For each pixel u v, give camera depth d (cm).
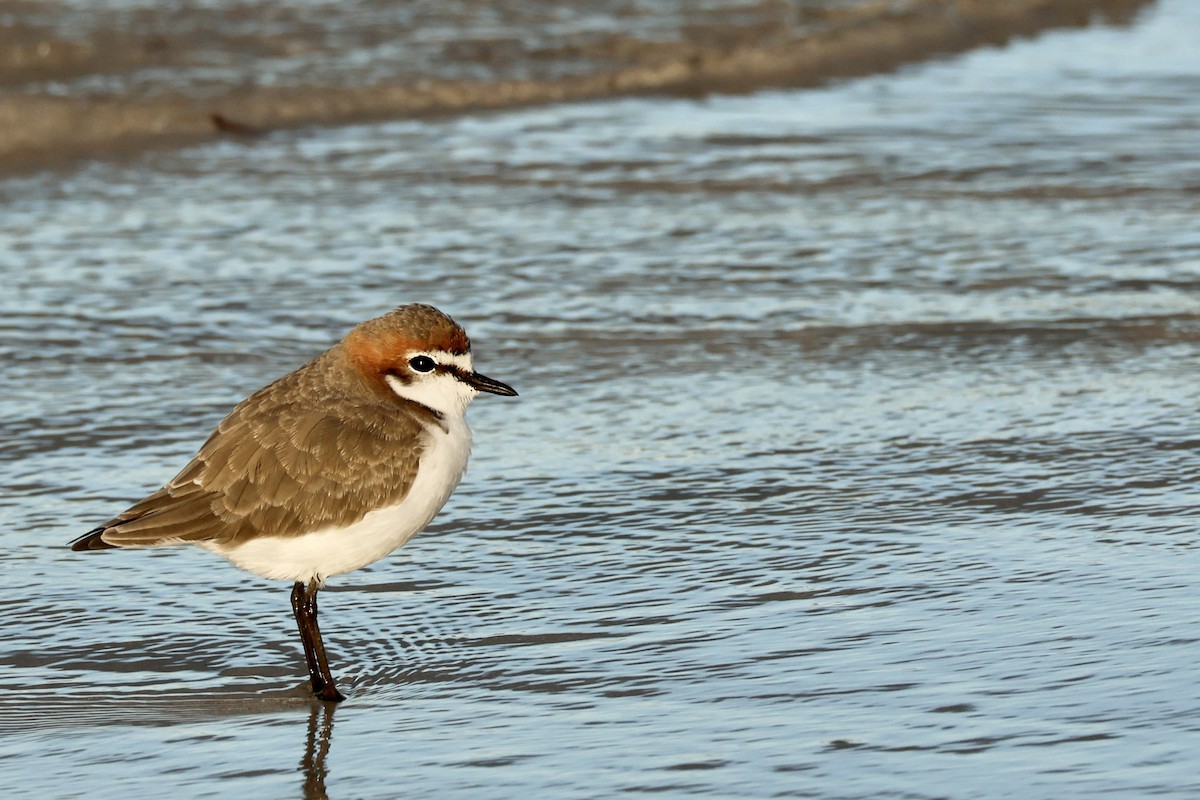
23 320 1524
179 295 1595
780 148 2119
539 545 1091
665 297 1594
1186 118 2253
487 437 1276
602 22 2720
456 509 1148
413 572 1055
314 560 890
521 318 1539
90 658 946
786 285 1625
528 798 776
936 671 890
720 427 1289
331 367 911
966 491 1158
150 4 2698
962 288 1611
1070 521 1100
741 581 1027
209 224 1812
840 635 943
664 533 1105
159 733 859
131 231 1788
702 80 2483
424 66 2456
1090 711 835
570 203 1895
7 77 2338
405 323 908
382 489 886
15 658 942
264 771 815
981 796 755
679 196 1920
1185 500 1130
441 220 1831
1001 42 2764
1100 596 977
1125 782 762
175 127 2184
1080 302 1567
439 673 924
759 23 2742
